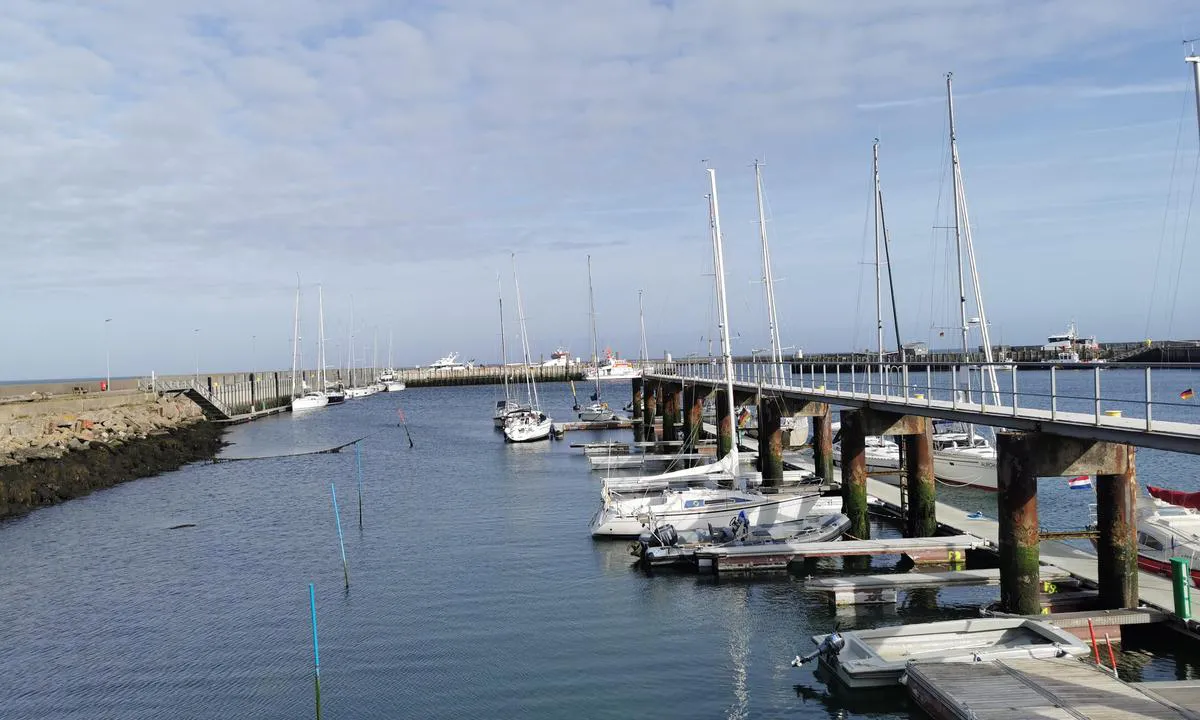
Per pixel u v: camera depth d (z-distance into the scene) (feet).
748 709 61.11
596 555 104.53
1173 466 161.99
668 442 208.13
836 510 109.09
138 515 140.77
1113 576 69.05
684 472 134.31
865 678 60.90
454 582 94.53
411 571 99.66
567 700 63.46
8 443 174.19
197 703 64.90
